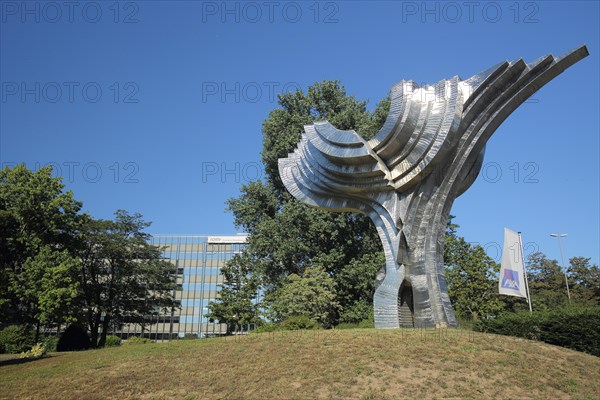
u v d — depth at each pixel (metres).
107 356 23.97
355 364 17.86
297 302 37.53
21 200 36.78
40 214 37.91
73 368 21.97
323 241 45.00
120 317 55.22
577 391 15.59
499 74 24.66
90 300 52.88
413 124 24.83
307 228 44.03
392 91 25.72
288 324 28.53
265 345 21.80
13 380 20.98
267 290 47.81
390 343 19.94
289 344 21.42
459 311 46.06
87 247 51.94
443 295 24.33
